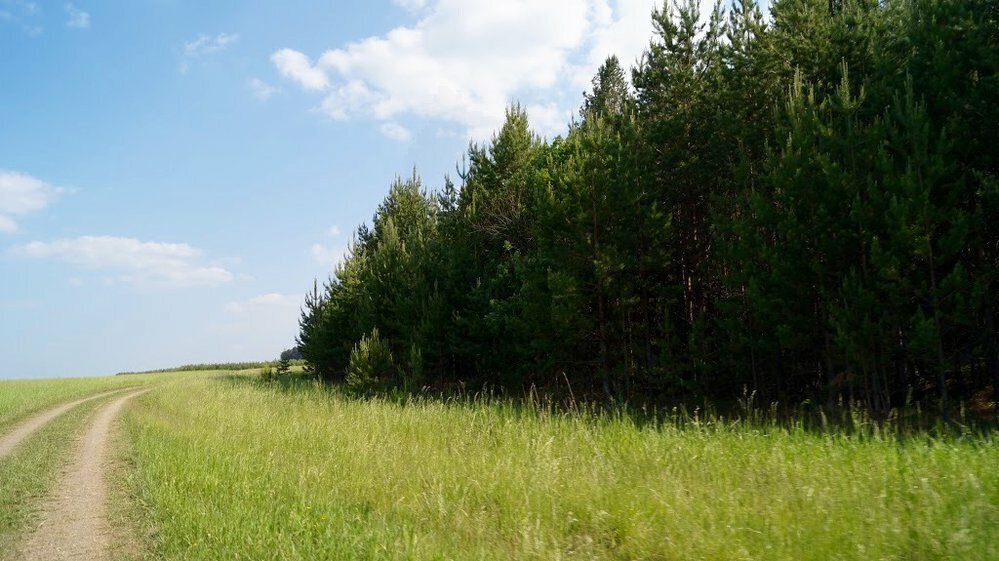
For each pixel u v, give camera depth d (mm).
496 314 24422
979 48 13555
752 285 15625
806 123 15375
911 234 12672
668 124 20875
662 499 6453
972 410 15023
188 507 7570
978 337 14844
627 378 19938
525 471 8094
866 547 4996
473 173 33438
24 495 9469
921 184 12969
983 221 13664
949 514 5441
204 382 40562
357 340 36812
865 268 14219
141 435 14891
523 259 25125
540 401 21688
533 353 22656
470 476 8211
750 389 18859
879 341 13750
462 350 26438
